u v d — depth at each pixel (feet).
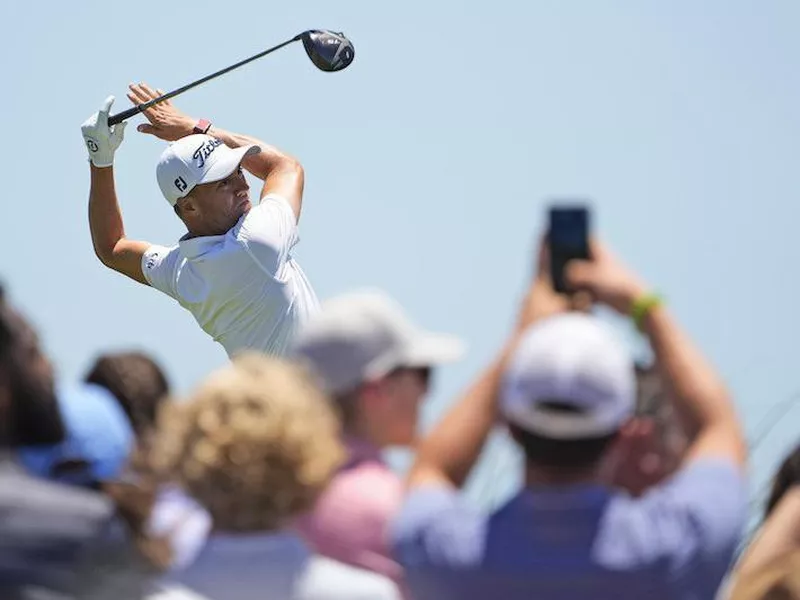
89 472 53.31
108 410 54.24
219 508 47.75
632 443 53.11
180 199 101.40
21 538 49.75
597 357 46.44
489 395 48.26
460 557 46.70
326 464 47.80
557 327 47.01
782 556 52.31
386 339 52.54
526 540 46.44
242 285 100.68
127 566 50.06
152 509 50.83
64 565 49.90
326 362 52.31
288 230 101.35
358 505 51.93
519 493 47.24
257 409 47.47
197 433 47.50
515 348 48.32
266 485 47.26
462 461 47.93
